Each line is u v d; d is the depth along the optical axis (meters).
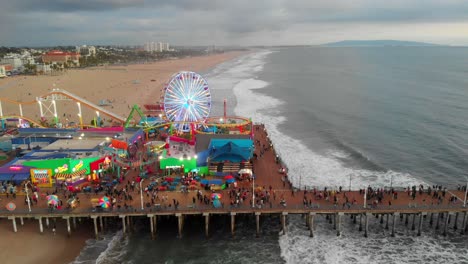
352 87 196.12
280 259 50.34
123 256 50.31
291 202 56.53
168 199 57.22
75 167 62.44
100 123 102.25
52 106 132.38
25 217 53.88
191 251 51.97
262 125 98.19
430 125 115.69
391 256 51.41
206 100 94.62
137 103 141.38
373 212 54.28
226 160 66.75
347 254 51.56
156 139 87.25
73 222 55.94
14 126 98.00
